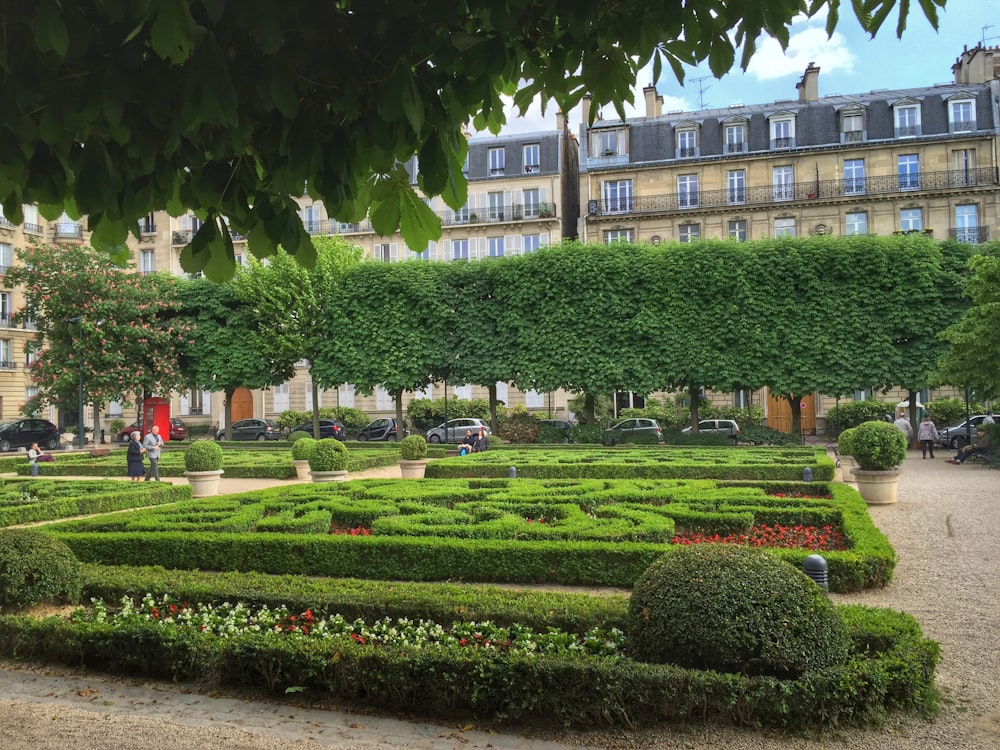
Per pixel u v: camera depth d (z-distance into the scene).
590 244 34.25
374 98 2.79
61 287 33.16
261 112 3.01
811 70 46.66
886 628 5.00
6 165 2.68
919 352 30.17
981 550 9.61
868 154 43.31
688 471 17.80
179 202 3.43
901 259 30.41
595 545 8.27
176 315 38.50
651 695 4.36
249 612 6.05
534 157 48.44
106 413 50.50
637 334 32.22
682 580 4.71
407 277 35.06
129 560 9.21
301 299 35.25
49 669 5.61
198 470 17.09
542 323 33.41
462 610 5.68
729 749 4.12
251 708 4.80
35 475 22.42
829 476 17.03
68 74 2.67
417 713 4.70
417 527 9.47
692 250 32.31
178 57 2.24
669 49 3.22
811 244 31.28
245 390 50.44
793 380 30.78
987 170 41.53
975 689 4.97
